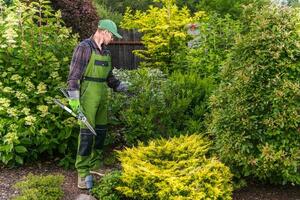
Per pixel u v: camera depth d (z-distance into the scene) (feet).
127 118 17.89
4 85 16.39
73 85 14.12
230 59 15.69
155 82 19.16
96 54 14.44
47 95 16.65
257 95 14.35
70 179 15.85
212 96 15.80
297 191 15.60
